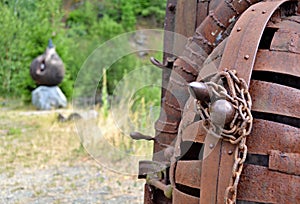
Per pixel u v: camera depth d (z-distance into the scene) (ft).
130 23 65.87
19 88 53.01
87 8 69.72
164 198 8.93
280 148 6.00
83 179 23.34
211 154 6.18
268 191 6.00
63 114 42.63
